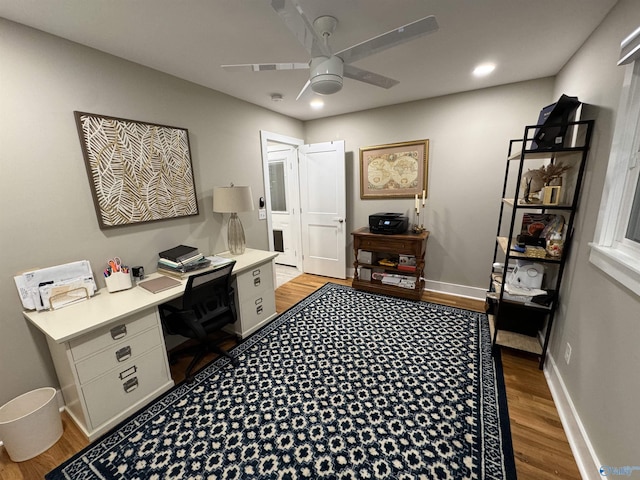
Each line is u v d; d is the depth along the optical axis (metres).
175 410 1.74
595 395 1.32
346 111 3.60
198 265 2.29
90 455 1.47
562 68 2.33
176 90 2.36
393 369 2.05
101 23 1.56
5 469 1.42
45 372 1.76
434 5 1.47
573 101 1.62
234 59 2.05
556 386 1.77
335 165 3.74
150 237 2.26
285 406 1.74
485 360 2.13
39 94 1.62
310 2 1.43
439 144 3.19
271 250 3.57
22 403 1.64
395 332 2.54
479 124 2.95
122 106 2.01
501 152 2.90
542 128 1.74
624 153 1.31
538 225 2.03
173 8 1.44
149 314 1.78
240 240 2.84
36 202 1.65
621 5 1.39
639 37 1.09
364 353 2.25
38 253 1.68
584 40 1.85
